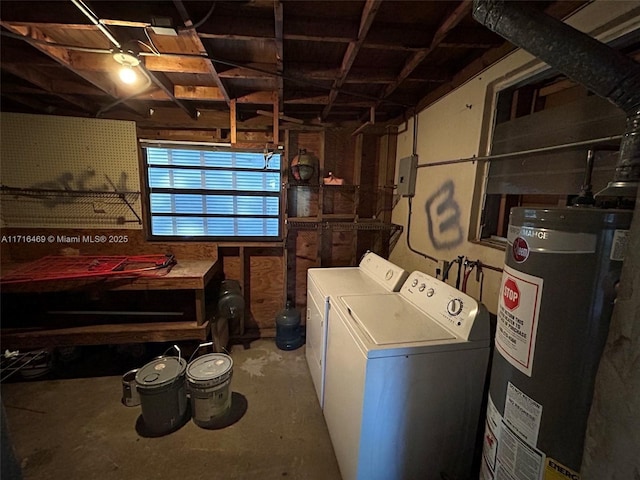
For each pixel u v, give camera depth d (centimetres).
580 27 117
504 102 165
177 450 174
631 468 57
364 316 153
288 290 317
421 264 245
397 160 298
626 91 71
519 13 87
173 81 220
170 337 236
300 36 144
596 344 72
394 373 125
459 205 194
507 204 169
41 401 212
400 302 176
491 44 156
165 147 270
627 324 58
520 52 144
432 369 130
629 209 73
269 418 199
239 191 293
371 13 124
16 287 205
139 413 202
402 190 272
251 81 215
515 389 88
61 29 148
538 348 81
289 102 241
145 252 282
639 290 56
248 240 300
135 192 272
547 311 79
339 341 161
